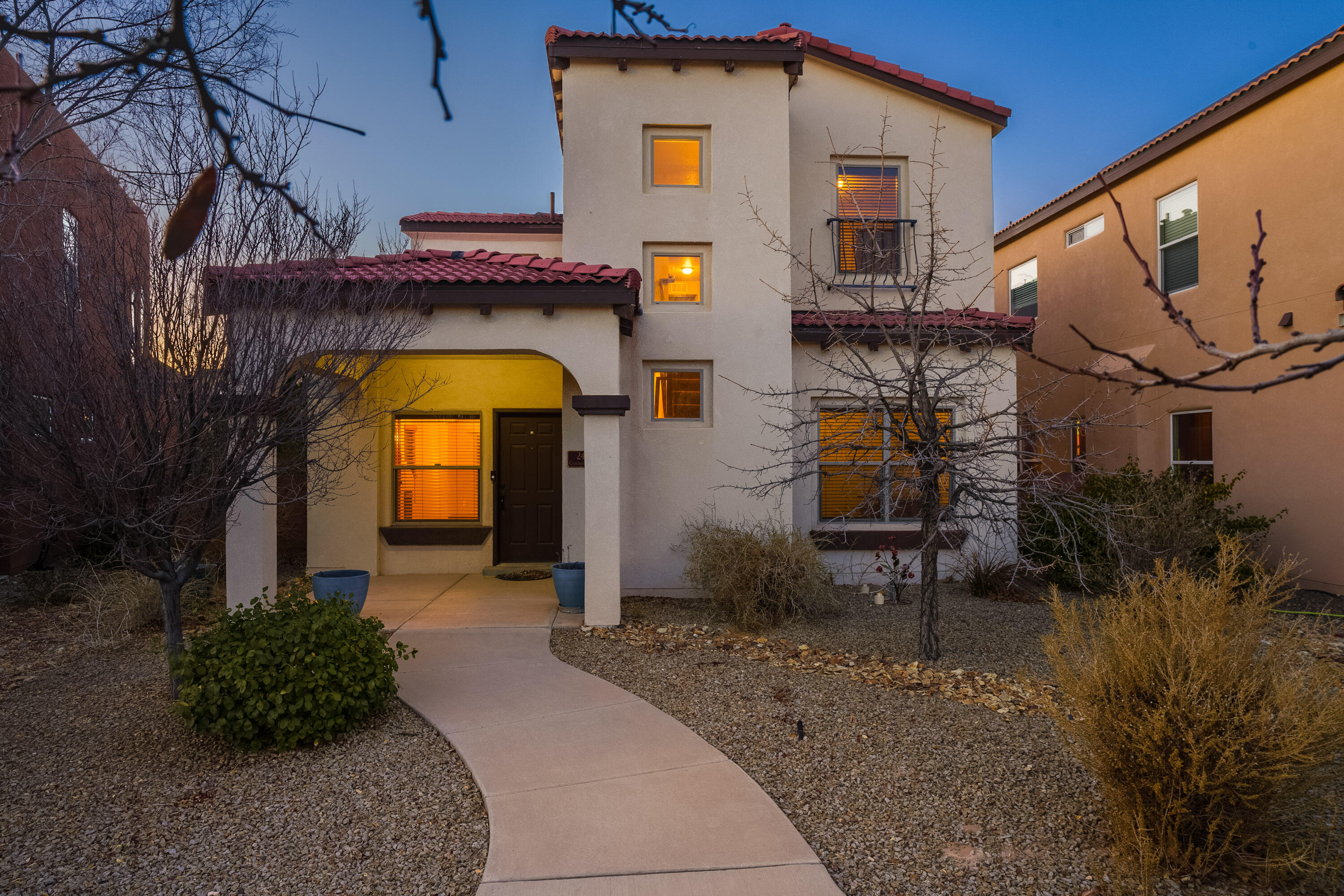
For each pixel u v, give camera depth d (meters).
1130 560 8.75
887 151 11.16
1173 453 11.52
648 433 9.65
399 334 6.22
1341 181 9.03
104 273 4.64
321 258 5.24
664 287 9.91
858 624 8.05
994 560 9.94
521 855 3.53
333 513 10.63
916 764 4.58
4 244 5.07
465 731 5.07
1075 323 13.80
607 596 7.96
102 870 3.48
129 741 4.98
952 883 3.38
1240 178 10.31
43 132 5.36
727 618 8.28
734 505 9.68
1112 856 3.47
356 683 5.00
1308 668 3.65
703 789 4.21
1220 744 3.33
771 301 9.78
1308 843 3.47
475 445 11.48
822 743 4.91
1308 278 9.41
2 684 6.20
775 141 9.84
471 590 9.96
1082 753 3.82
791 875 3.39
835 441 9.14
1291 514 9.61
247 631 5.00
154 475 4.72
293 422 5.39
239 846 3.70
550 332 7.93
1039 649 7.06
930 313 10.13
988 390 9.99
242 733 4.64
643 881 3.34
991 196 11.23
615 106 9.78
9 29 1.01
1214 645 3.47
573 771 4.44
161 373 4.66
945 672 6.41
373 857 3.61
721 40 9.66
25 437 4.49
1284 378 1.38
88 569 9.45
